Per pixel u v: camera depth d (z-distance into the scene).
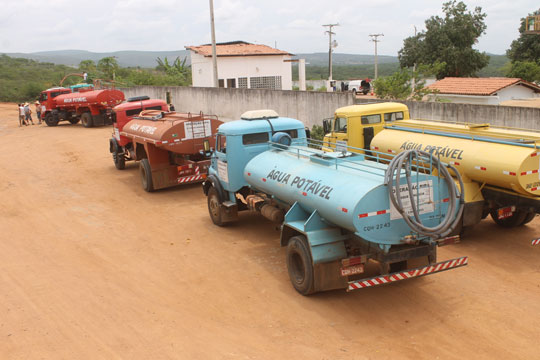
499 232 10.83
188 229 12.25
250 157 11.16
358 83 51.38
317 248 7.75
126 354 6.80
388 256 7.31
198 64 43.12
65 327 7.64
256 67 43.47
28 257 10.78
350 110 13.97
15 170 20.61
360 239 7.60
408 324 7.19
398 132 11.78
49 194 16.48
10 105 54.59
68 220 13.50
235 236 11.52
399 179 7.00
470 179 9.79
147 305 8.27
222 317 7.73
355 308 7.75
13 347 7.11
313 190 8.00
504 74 45.53
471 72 47.44
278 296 8.32
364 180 7.36
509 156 8.91
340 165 8.31
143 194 16.02
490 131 10.08
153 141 14.54
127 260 10.38
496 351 6.41
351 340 6.84
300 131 11.51
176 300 8.41
